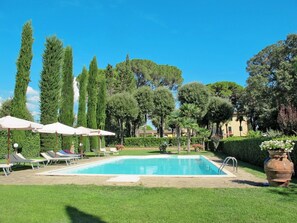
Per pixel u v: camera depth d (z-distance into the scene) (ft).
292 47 124.98
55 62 75.72
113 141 142.82
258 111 151.02
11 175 37.40
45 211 18.21
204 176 34.24
